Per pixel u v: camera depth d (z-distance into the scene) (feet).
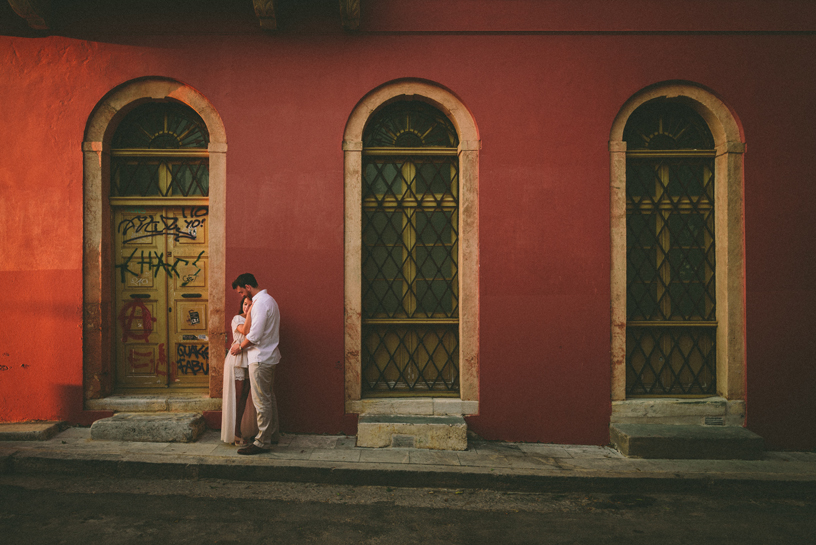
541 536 10.89
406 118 17.13
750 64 16.39
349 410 16.37
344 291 16.44
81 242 16.31
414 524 11.30
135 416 15.49
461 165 16.52
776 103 16.38
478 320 16.37
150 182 17.12
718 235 16.80
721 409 16.30
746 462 14.58
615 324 16.43
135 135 17.13
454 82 16.37
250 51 16.34
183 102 16.47
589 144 16.40
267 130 16.38
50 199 16.33
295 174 16.37
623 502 12.79
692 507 12.58
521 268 16.33
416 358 17.08
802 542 10.85
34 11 15.40
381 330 17.04
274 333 14.83
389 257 17.13
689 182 17.13
